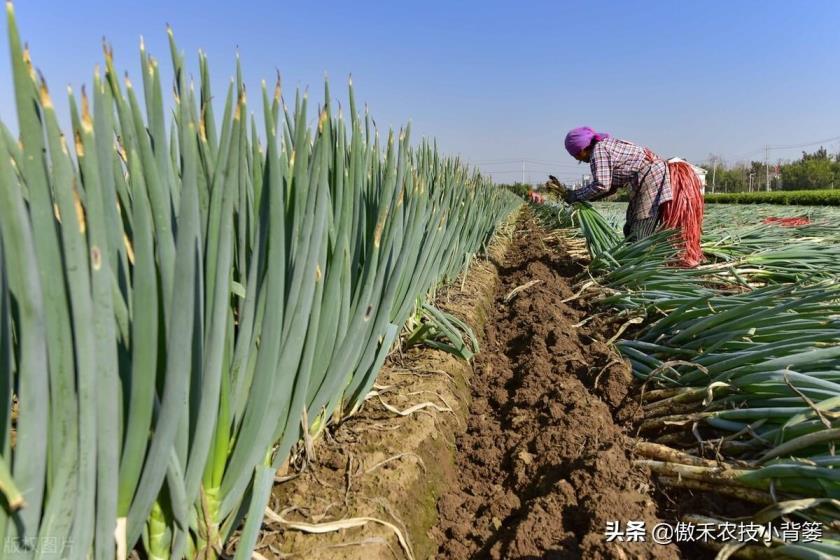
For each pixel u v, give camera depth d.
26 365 0.80
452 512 1.98
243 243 1.33
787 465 1.59
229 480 1.28
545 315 3.76
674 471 1.85
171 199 1.19
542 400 2.60
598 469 1.89
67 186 0.78
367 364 1.96
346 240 1.63
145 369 0.94
